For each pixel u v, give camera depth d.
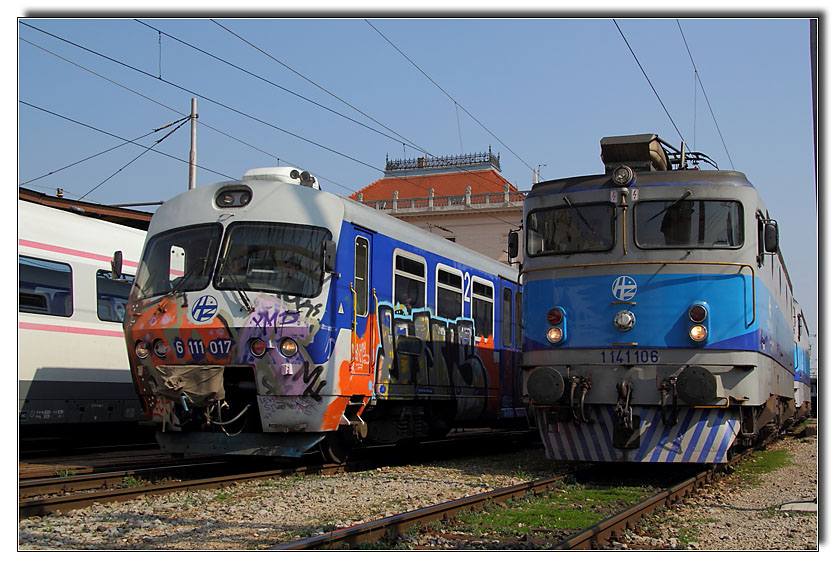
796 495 9.81
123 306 14.21
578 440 10.68
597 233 10.75
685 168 12.07
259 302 10.10
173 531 6.75
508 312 16.73
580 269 10.74
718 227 10.37
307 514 7.73
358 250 11.12
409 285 12.52
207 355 10.18
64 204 14.14
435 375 13.22
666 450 10.23
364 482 10.02
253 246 10.43
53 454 13.62
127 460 12.24
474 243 55.34
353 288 10.85
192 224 10.78
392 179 62.38
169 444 10.77
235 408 10.57
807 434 23.55
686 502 8.94
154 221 11.20
